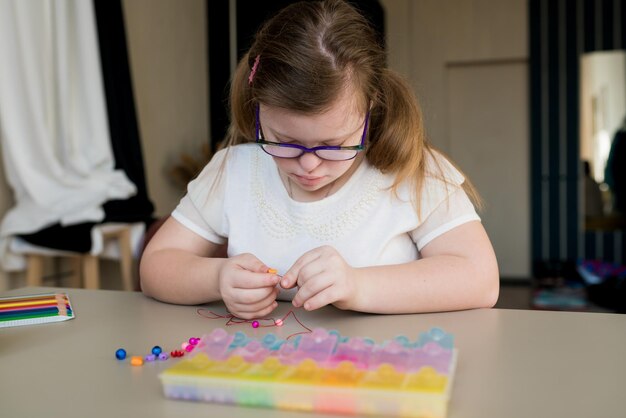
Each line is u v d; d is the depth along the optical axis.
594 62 5.20
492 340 0.69
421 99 1.04
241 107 1.01
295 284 0.77
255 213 1.06
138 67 3.31
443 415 0.47
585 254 5.30
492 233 5.51
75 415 0.50
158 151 3.50
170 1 3.64
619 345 0.66
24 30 2.19
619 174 5.18
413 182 0.98
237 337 0.60
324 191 1.03
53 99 2.38
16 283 2.41
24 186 2.21
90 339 0.73
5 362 0.64
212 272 0.87
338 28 0.81
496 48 5.36
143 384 0.57
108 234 2.46
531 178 5.39
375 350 0.56
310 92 0.74
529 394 0.52
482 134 5.50
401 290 0.81
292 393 0.50
